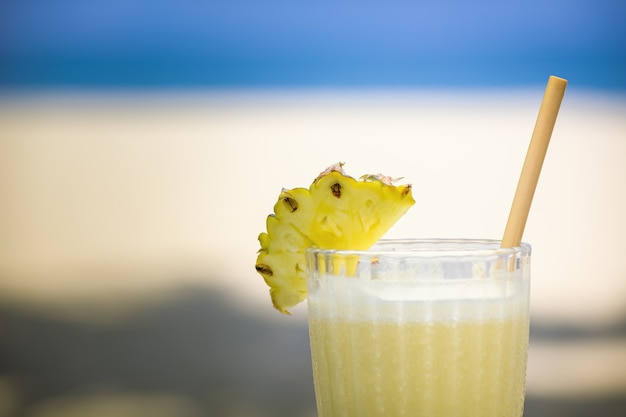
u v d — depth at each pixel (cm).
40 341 331
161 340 328
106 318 338
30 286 338
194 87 337
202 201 333
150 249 333
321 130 328
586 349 283
